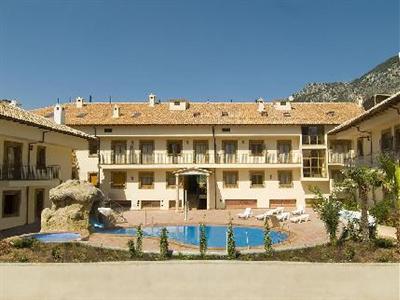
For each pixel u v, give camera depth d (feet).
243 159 136.15
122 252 52.60
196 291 45.52
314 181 135.95
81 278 45.37
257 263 45.93
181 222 97.60
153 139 135.74
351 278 45.47
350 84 579.89
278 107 146.30
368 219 59.16
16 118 77.00
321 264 45.75
